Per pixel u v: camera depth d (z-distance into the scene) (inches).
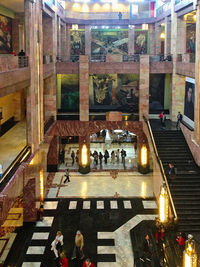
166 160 916.6
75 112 1363.2
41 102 839.7
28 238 708.0
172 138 1007.0
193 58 1019.3
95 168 1163.3
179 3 1045.8
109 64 1106.1
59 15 1214.3
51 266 612.4
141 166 1107.9
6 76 529.7
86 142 1104.2
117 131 1513.3
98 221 786.8
